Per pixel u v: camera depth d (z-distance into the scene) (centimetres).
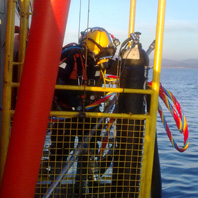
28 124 198
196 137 1716
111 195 351
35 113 199
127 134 336
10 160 203
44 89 199
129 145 341
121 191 346
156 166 346
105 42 358
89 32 365
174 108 365
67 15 203
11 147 202
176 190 823
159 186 347
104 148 336
